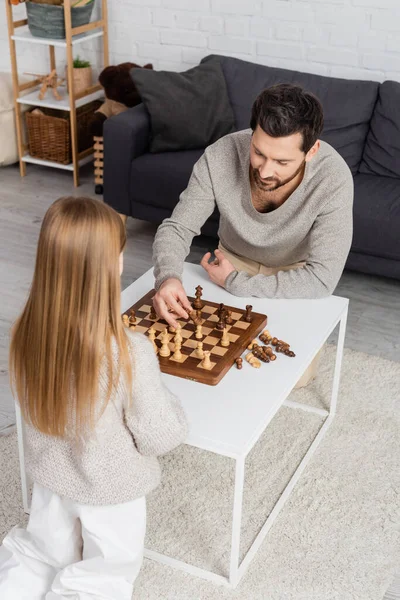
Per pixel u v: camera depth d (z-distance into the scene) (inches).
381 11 144.6
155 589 74.3
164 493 86.4
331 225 85.7
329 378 107.9
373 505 85.8
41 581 66.8
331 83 143.5
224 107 145.9
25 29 181.9
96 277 54.2
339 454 93.4
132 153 139.2
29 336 56.6
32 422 59.1
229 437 67.8
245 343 79.7
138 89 141.6
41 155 171.6
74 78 170.1
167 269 85.4
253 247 93.7
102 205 55.4
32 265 136.9
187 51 165.3
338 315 87.3
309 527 82.4
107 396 56.6
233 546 72.6
